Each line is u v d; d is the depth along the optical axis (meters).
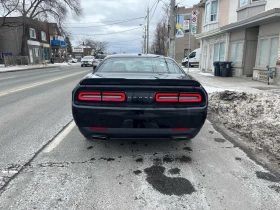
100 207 2.38
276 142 3.84
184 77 3.66
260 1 12.23
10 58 31.88
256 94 7.21
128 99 3.07
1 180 2.83
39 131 4.59
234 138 4.27
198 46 38.47
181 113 3.10
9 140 4.12
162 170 3.13
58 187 2.71
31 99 7.82
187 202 2.47
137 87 3.05
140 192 2.63
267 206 2.41
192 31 13.25
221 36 16.48
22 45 35.38
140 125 3.11
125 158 3.47
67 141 4.09
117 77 3.33
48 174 2.98
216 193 2.62
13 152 3.62
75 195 2.56
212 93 8.01
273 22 10.84
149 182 2.84
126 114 3.07
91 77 3.37
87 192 2.62
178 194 2.60
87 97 3.10
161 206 2.40
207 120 5.39
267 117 5.01
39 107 6.64
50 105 6.90
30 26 37.75
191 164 3.30
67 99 7.86
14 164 3.23
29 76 16.81
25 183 2.77
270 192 2.64
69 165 3.23
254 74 12.48
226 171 3.10
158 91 3.07
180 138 3.25
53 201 2.46
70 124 5.04
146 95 3.07
